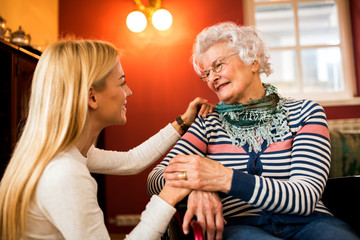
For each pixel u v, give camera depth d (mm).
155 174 1090
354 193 877
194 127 1142
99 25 2996
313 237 758
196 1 2924
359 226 837
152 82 2914
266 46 1164
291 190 766
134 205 2777
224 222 841
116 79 925
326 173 843
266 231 867
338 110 2672
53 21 2969
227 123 1088
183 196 822
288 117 1015
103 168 1152
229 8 2898
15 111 1689
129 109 2900
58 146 724
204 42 1132
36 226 717
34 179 688
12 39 2016
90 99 858
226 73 1075
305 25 3576
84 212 691
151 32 2941
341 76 2885
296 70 2932
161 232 789
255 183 777
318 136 899
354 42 2807
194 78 2887
